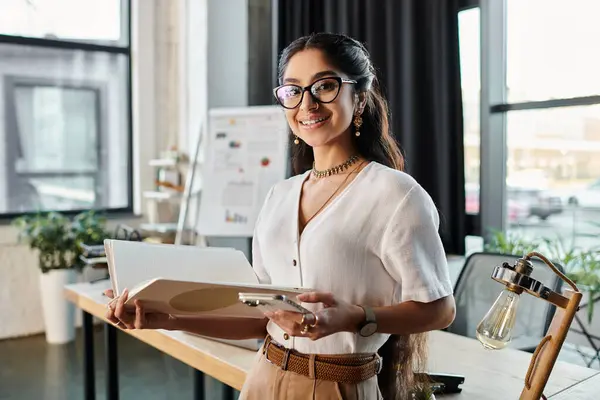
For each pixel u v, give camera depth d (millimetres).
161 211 5598
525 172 4051
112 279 1376
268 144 4469
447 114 4062
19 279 4941
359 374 1226
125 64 5535
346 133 1339
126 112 5578
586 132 3723
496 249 3809
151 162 5418
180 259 1437
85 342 3021
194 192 5285
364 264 1204
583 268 3391
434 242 1192
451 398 1650
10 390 3758
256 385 1308
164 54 5633
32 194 5172
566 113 3811
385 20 4395
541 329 2365
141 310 1222
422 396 1486
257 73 5480
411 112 4191
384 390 1415
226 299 1146
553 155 3895
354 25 4617
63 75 5254
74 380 3945
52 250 4730
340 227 1215
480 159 4004
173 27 5613
